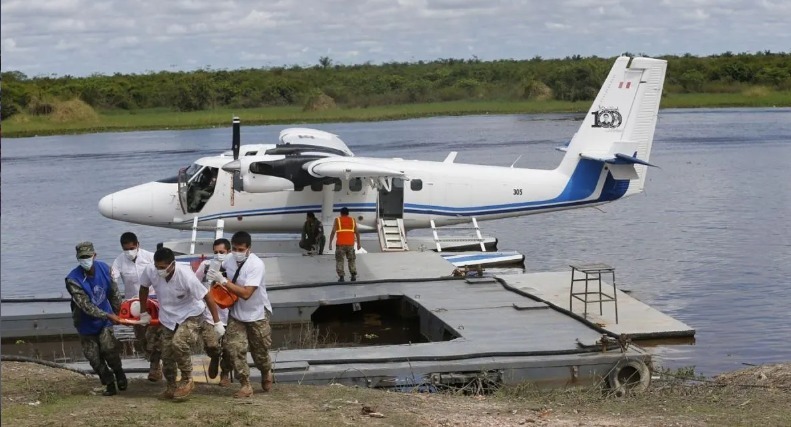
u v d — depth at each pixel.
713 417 10.57
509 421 10.18
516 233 31.14
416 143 61.81
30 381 11.61
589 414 10.76
